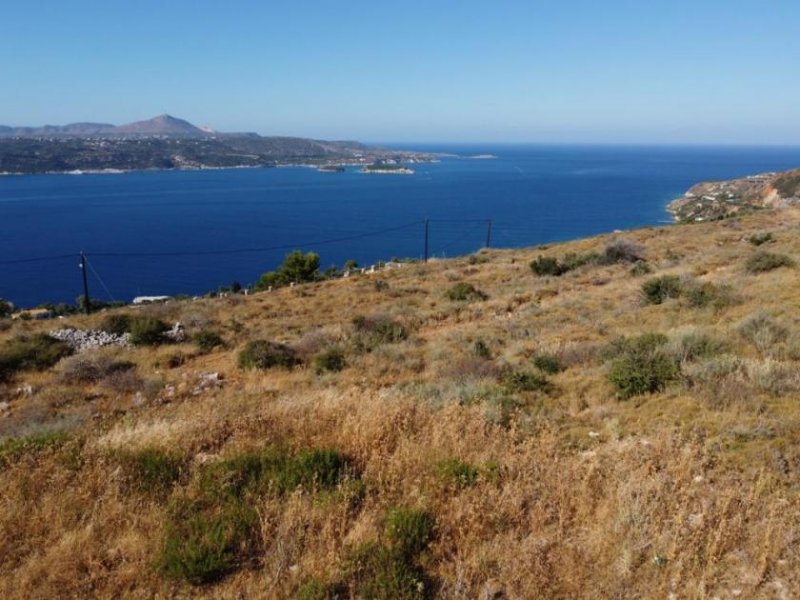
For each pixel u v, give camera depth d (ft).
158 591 13.60
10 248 379.35
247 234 433.89
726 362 29.30
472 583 13.74
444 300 83.87
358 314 76.74
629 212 501.15
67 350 60.13
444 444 21.42
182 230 451.94
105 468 19.02
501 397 28.37
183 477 19.11
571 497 16.98
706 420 23.35
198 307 96.32
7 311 146.10
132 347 62.39
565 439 23.02
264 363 49.80
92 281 304.71
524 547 14.64
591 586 13.47
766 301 45.96
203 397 40.22
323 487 18.06
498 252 159.74
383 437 22.08
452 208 558.56
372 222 480.23
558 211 520.42
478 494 17.22
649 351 33.65
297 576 13.85
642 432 23.08
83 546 15.10
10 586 13.65
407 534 15.24
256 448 21.67
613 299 62.23
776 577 13.38
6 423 36.45
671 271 78.28
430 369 42.96
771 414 23.41
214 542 14.78
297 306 92.48
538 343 44.70
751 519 15.62
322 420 24.07
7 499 17.02
